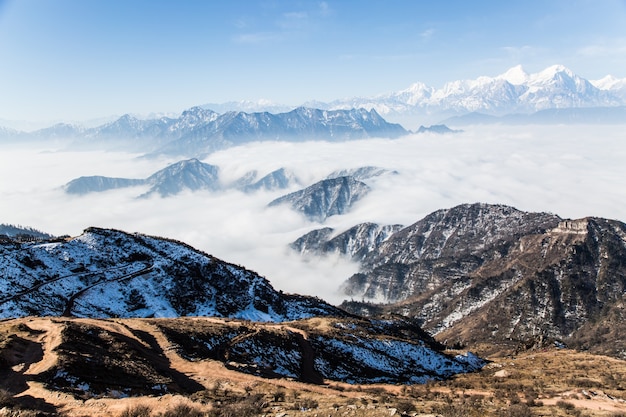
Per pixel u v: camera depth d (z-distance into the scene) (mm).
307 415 37219
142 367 51406
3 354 47062
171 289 123938
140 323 73562
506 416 40562
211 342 71312
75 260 118312
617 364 81625
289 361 73625
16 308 90625
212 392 47469
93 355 50219
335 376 74312
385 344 95562
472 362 104312
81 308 101188
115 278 118312
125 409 37469
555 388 60094
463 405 44312
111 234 136000
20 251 110438
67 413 36531
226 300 135750
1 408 35094
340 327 105812
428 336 170375
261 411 39156
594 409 45750
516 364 95438
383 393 58500
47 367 44312
